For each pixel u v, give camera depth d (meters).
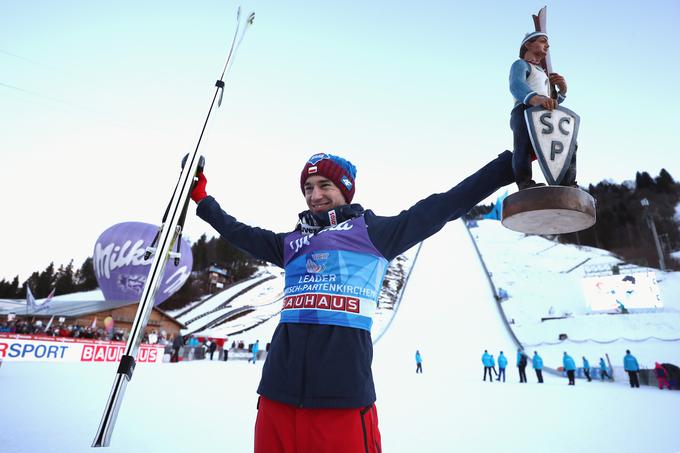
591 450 4.55
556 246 63.06
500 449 4.54
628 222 77.19
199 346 25.77
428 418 6.57
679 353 26.64
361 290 1.44
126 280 36.75
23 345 12.77
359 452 1.25
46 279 96.75
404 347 27.83
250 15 2.06
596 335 31.77
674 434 5.51
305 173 1.79
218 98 1.87
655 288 33.34
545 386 14.77
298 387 1.32
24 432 4.24
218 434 4.78
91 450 3.72
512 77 1.51
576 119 1.34
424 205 1.45
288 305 1.52
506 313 39.44
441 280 40.97
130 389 8.75
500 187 1.41
